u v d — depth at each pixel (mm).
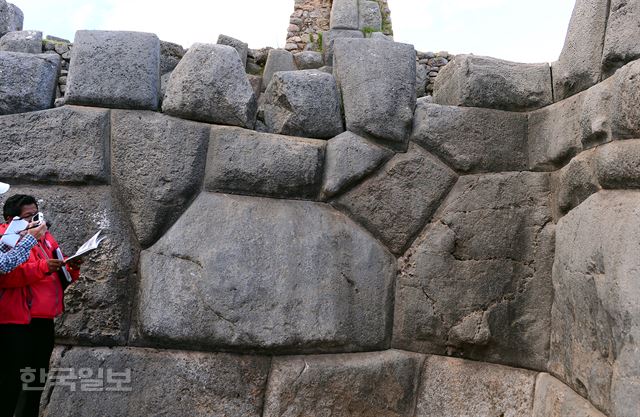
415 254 3701
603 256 2781
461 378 3576
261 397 3463
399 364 3623
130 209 3504
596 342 2855
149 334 3402
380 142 3742
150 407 3354
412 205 3717
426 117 3742
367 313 3639
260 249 3539
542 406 3311
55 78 3639
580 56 3301
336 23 10852
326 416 3482
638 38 2783
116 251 3451
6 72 3488
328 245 3633
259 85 5441
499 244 3631
